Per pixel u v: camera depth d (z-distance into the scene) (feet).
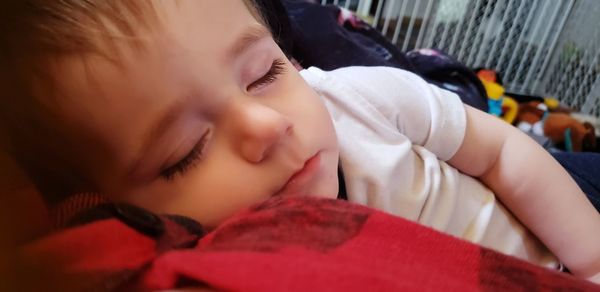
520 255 2.15
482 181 2.26
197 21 1.27
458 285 1.08
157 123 1.25
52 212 1.33
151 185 1.36
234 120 1.31
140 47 1.21
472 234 2.06
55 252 1.01
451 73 3.63
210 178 1.33
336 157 1.58
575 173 2.58
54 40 1.23
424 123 2.12
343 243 1.13
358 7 4.44
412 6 4.25
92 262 1.01
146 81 1.23
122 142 1.29
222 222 1.35
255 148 1.30
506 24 4.27
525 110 4.22
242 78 1.36
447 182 2.05
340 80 2.05
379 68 2.27
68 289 0.97
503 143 2.19
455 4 4.20
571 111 4.36
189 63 1.25
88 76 1.23
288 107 1.46
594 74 4.23
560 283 1.18
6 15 1.25
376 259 1.09
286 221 1.21
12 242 1.07
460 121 2.14
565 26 4.23
